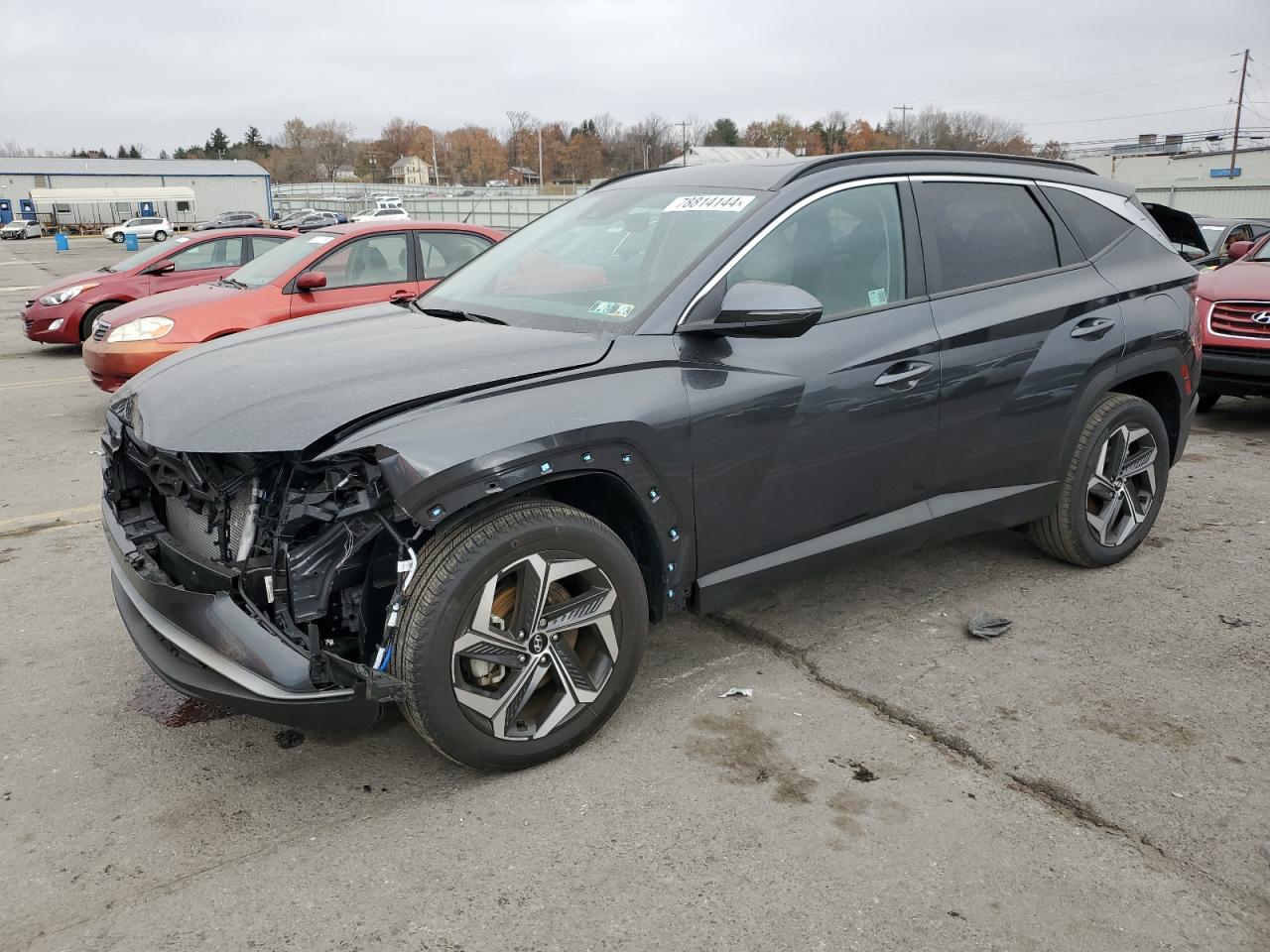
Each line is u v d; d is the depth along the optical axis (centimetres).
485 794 276
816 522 334
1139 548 471
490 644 268
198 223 7162
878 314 342
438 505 250
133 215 6869
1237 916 230
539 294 348
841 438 330
